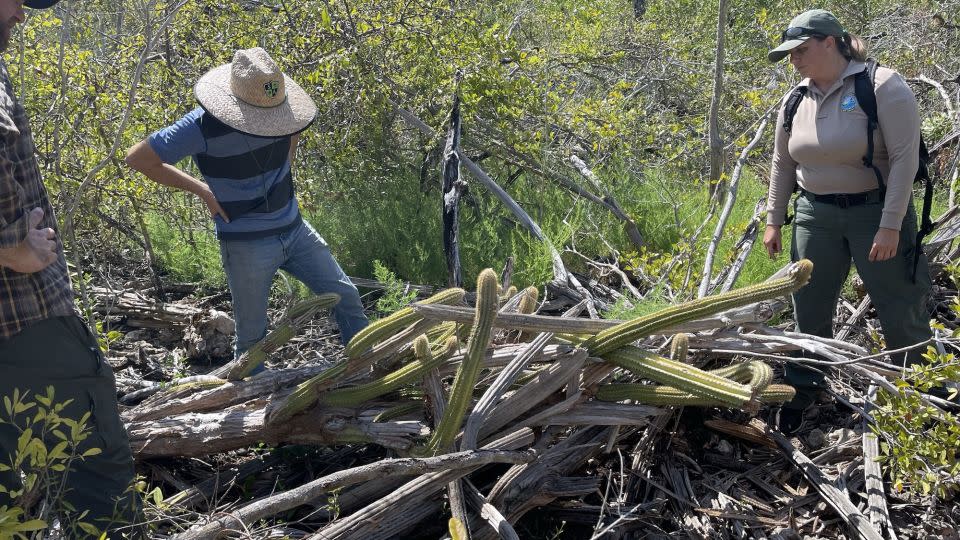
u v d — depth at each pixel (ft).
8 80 8.09
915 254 11.49
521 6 27.30
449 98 20.31
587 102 22.40
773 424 12.51
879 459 10.43
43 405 8.38
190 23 20.54
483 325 9.90
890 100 10.84
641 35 28.55
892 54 26.71
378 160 21.30
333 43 19.77
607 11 30.66
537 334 12.05
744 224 15.88
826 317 12.38
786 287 10.63
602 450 11.42
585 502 11.27
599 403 11.21
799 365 12.00
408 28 20.10
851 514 10.40
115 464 8.91
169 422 11.10
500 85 20.08
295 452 11.46
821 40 11.07
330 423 10.75
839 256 11.87
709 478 11.53
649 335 10.96
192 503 10.69
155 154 11.68
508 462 9.87
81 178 17.46
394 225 19.57
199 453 11.12
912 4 29.37
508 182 21.58
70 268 18.47
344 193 20.88
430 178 21.26
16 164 7.95
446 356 10.43
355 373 11.11
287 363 15.25
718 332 12.04
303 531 10.01
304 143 19.84
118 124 18.49
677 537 10.61
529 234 18.56
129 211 19.66
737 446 12.11
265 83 11.68
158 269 19.69
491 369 11.43
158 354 15.90
